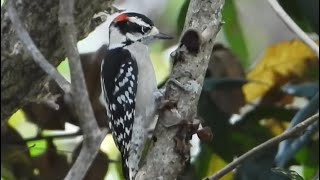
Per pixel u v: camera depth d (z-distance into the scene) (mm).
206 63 7410
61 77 5852
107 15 8891
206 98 10016
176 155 7328
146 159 7406
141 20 9086
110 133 10516
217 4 7359
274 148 9562
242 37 10953
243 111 10609
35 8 7348
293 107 10469
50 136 10141
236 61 10234
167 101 7344
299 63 10508
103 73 9000
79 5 7551
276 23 12930
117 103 8836
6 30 7414
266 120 10602
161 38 9070
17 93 7762
